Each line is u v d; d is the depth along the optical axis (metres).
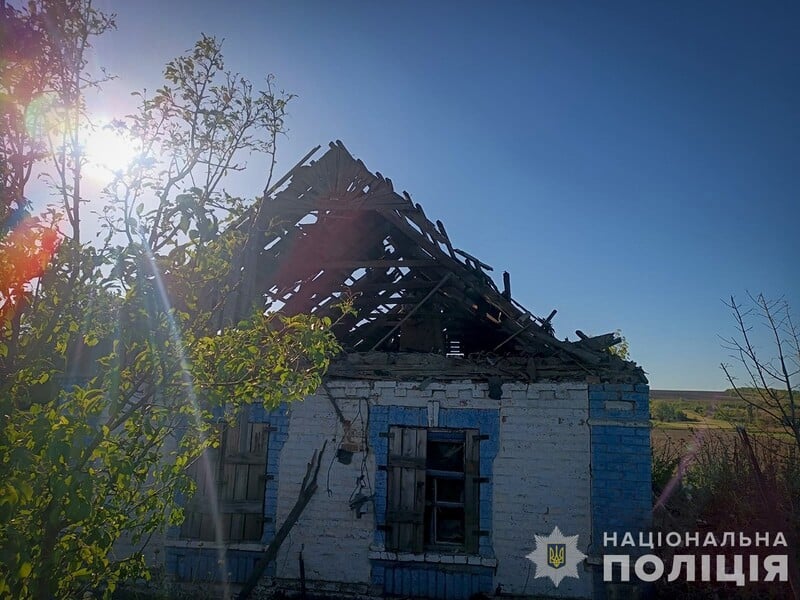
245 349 3.79
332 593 8.40
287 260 10.48
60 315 3.44
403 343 10.55
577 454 8.30
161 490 3.91
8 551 2.74
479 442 8.57
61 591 3.34
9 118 3.16
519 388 8.61
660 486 11.12
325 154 10.16
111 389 3.45
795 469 7.25
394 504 8.59
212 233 3.70
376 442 8.80
